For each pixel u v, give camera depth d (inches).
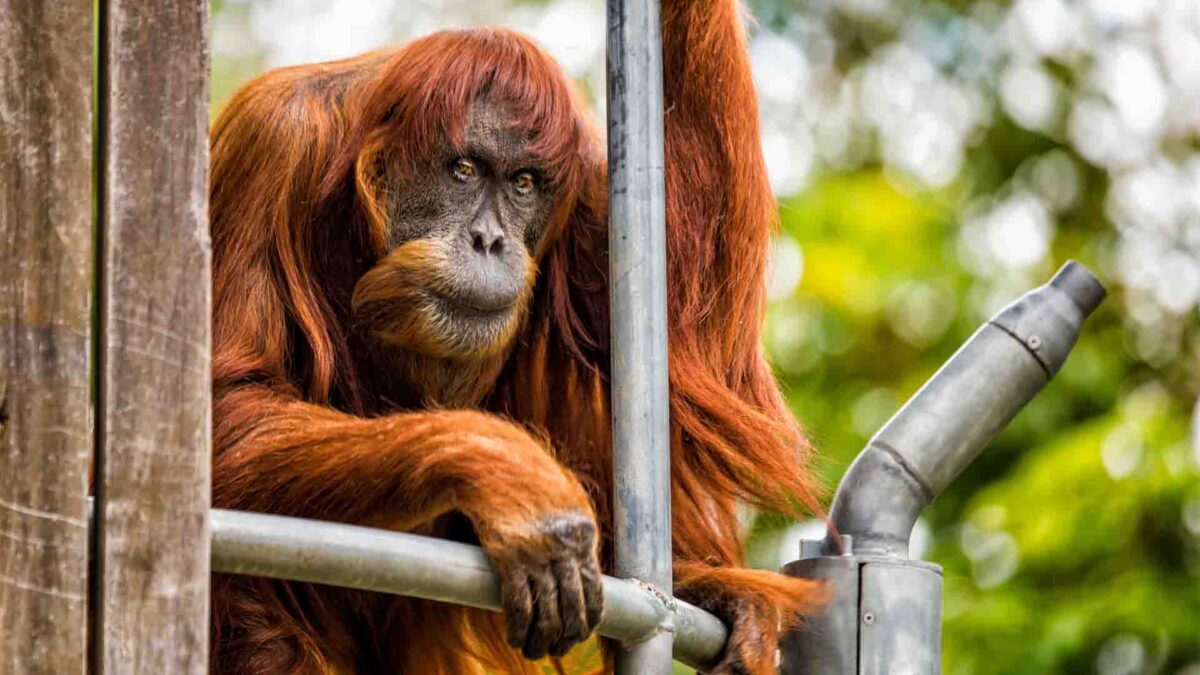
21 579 202.1
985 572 636.1
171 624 206.8
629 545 265.9
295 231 339.3
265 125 338.0
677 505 354.9
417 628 360.8
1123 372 708.7
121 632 205.2
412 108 339.6
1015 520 634.8
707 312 355.3
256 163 335.3
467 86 339.6
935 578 302.7
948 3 776.9
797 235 698.8
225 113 346.9
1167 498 631.8
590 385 367.9
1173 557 636.7
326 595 351.9
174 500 208.7
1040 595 627.2
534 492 265.3
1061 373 673.6
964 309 697.0
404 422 290.8
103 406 208.2
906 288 698.2
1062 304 312.3
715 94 353.7
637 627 261.6
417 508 279.9
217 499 303.4
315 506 294.8
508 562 259.1
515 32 352.5
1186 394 709.3
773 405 367.2
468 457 272.1
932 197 741.3
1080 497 633.0
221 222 333.4
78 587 203.3
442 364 349.1
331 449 295.1
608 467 361.4
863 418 677.3
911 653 297.9
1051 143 764.6
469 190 340.8
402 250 336.5
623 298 269.9
